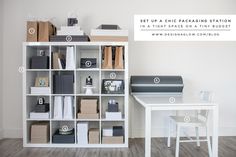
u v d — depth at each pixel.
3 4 3.48
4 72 3.50
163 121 3.62
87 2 3.53
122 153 2.90
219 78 3.64
